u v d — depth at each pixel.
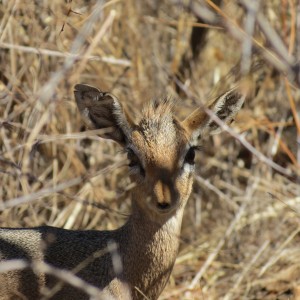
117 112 12.61
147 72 18.44
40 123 13.87
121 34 18.27
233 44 20.12
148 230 12.32
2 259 12.86
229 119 13.15
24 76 16.50
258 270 16.23
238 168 18.66
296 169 17.09
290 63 9.39
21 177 14.93
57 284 12.62
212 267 16.72
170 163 11.97
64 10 16.41
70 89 16.28
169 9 19.86
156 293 12.58
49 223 16.50
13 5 16.20
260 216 17.45
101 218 17.17
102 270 12.55
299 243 17.17
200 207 18.31
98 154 17.31
